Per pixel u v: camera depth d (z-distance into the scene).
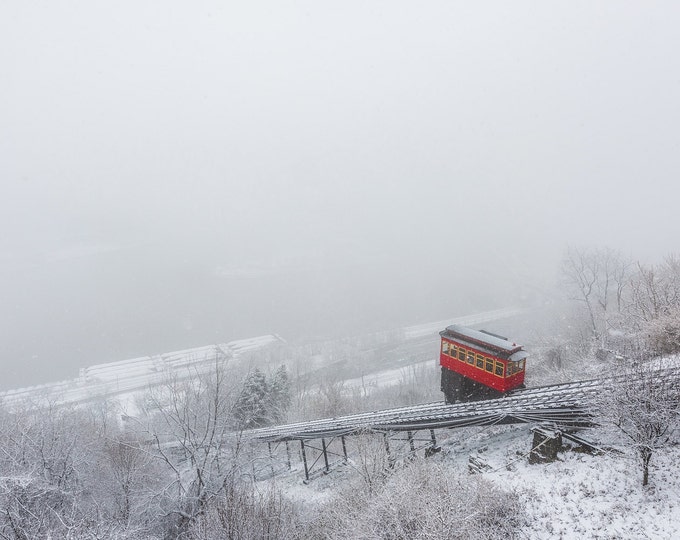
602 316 62.72
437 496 21.55
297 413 61.91
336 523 25.02
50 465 29.58
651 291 44.31
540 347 68.75
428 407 40.47
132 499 30.72
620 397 22.61
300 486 40.19
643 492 22.05
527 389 36.34
